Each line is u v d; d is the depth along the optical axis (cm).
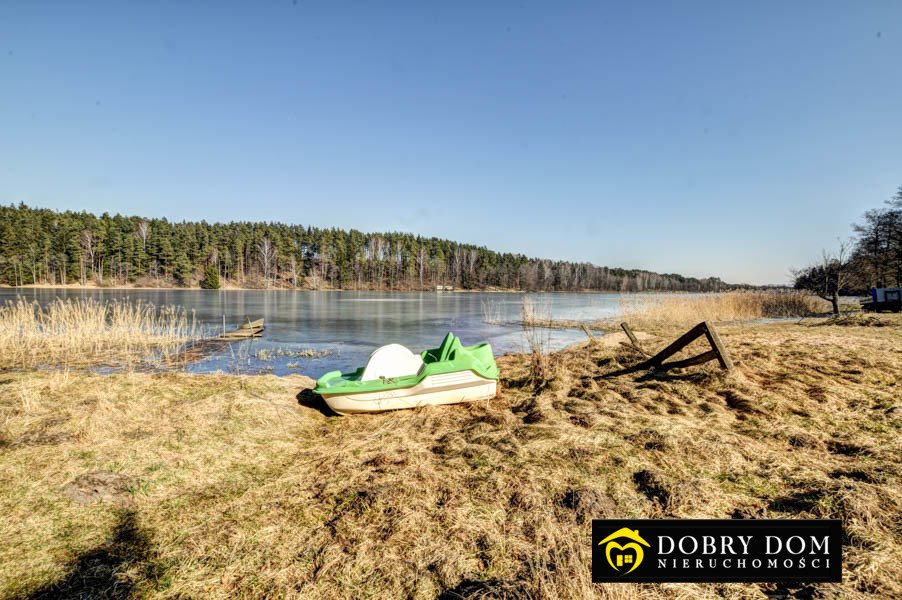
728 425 594
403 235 13100
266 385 831
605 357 995
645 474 452
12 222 7519
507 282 11438
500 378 927
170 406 691
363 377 724
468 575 313
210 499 431
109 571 321
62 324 1688
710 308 2359
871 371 768
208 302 4494
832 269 2431
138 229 8956
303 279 9825
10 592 298
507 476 457
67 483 439
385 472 481
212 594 300
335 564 328
